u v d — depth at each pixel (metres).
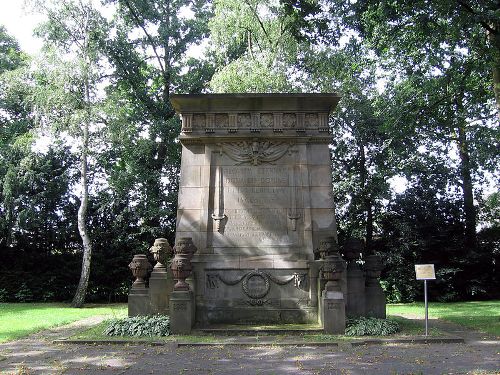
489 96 21.58
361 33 18.36
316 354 10.32
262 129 14.86
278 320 13.62
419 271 12.72
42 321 17.19
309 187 14.56
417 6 16.56
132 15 32.31
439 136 23.05
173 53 33.47
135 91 32.06
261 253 14.08
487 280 30.23
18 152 28.39
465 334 13.38
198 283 13.84
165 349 11.00
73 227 30.75
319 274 13.55
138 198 30.86
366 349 10.88
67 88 24.73
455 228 30.59
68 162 31.53
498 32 16.47
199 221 14.34
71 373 8.80
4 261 30.83
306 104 14.95
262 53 26.11
